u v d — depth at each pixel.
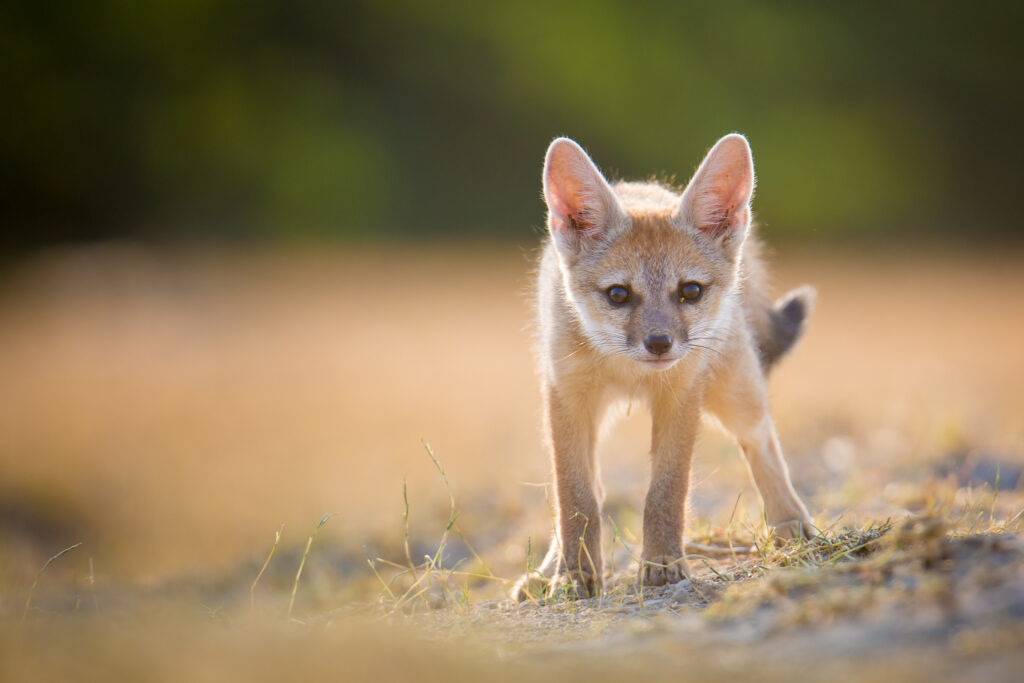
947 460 9.21
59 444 13.62
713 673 3.70
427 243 36.38
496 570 7.85
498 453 11.66
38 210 36.75
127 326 22.41
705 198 6.71
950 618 3.80
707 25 41.91
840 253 33.50
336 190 38.12
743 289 7.18
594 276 6.54
